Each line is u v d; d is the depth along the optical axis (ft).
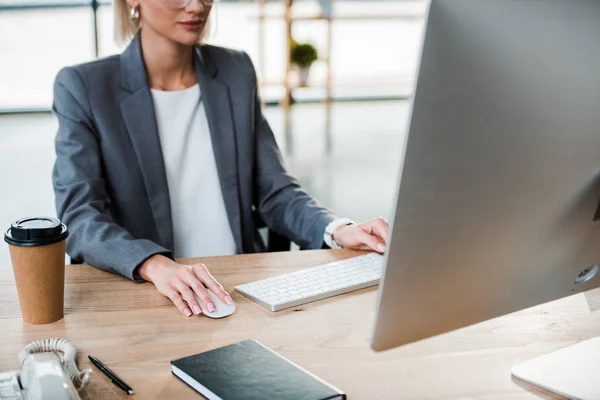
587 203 3.18
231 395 3.14
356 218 13.80
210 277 4.38
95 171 5.62
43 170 15.76
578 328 4.05
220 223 6.26
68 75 5.73
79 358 3.64
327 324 4.06
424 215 2.76
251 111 6.28
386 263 2.78
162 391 3.33
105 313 4.16
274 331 3.96
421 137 2.64
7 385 3.17
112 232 4.97
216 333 3.92
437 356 3.71
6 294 4.43
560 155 2.96
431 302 2.98
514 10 2.66
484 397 3.34
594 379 3.42
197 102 6.17
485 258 3.02
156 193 5.87
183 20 5.66
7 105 20.66
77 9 23.12
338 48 28.12
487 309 3.19
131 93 5.84
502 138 2.80
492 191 2.87
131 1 5.97
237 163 6.17
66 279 4.65
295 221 5.99
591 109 2.95
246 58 6.43
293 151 18.45
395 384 3.44
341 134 20.49
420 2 25.38
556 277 3.36
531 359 3.64
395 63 27.07
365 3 25.44
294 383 3.25
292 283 4.51
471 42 2.60
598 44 2.86
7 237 3.90
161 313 4.17
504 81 2.71
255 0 25.39
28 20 22.98
